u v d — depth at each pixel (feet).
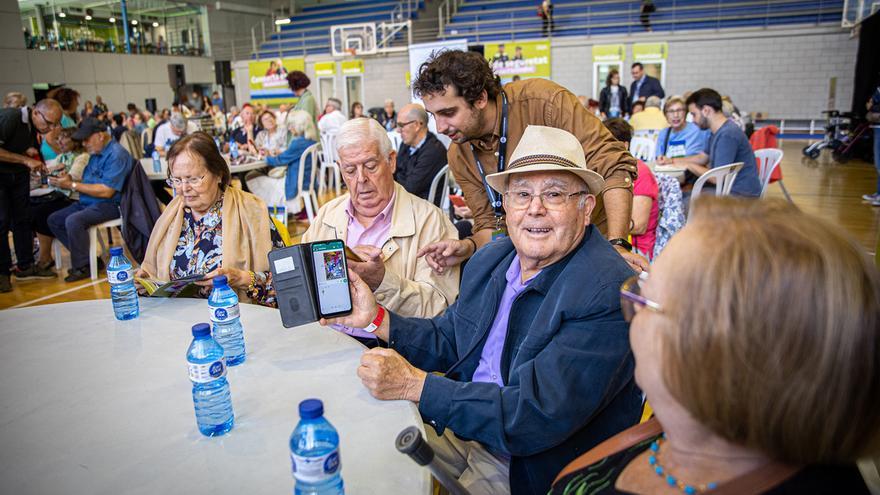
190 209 6.85
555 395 3.73
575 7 48.11
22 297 13.43
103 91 52.37
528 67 44.98
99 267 15.57
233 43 57.98
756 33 40.93
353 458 3.14
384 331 4.75
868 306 1.80
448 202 15.03
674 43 42.37
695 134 16.14
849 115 32.73
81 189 13.57
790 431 1.84
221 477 3.01
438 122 5.99
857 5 34.30
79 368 4.35
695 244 2.04
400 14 52.95
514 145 6.11
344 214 6.55
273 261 4.48
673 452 2.30
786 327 1.80
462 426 3.90
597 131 5.90
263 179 19.45
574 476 2.76
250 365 4.32
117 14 54.24
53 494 2.91
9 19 45.57
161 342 4.82
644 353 2.17
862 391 1.81
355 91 51.52
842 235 1.93
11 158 13.67
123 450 3.27
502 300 4.73
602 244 4.33
